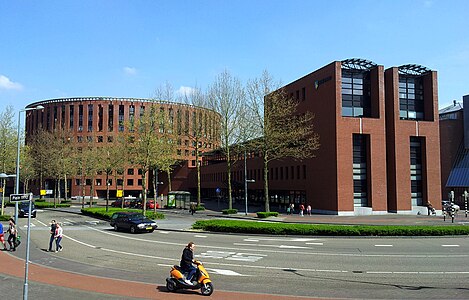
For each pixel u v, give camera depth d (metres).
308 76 53.16
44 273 15.01
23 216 45.59
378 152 48.09
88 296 11.53
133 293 11.87
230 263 16.77
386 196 47.94
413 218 41.62
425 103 51.91
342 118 47.06
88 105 98.56
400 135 49.16
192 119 54.62
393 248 20.45
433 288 12.27
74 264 16.95
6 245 23.12
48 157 64.12
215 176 89.75
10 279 13.98
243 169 73.31
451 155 70.38
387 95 50.56
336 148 46.50
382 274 14.41
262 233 26.86
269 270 15.29
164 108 45.91
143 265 16.69
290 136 46.38
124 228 30.55
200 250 20.34
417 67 50.91
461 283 12.95
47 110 102.75
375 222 36.12
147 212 41.66
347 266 15.93
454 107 80.94
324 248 20.69
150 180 100.44
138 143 39.84
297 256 18.33
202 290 11.63
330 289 12.22
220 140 50.09
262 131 45.69
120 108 98.75
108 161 52.75
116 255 19.31
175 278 12.02
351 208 46.25
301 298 11.14
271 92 46.47
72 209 59.59
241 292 11.87
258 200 66.88
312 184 50.84
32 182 104.56
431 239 24.08
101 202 82.25
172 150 44.41
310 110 52.25
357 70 49.88
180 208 59.06
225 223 29.02
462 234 25.45
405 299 11.00
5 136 41.25
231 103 49.44
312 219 40.06
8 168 42.53
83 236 27.72
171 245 22.67
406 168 49.03
